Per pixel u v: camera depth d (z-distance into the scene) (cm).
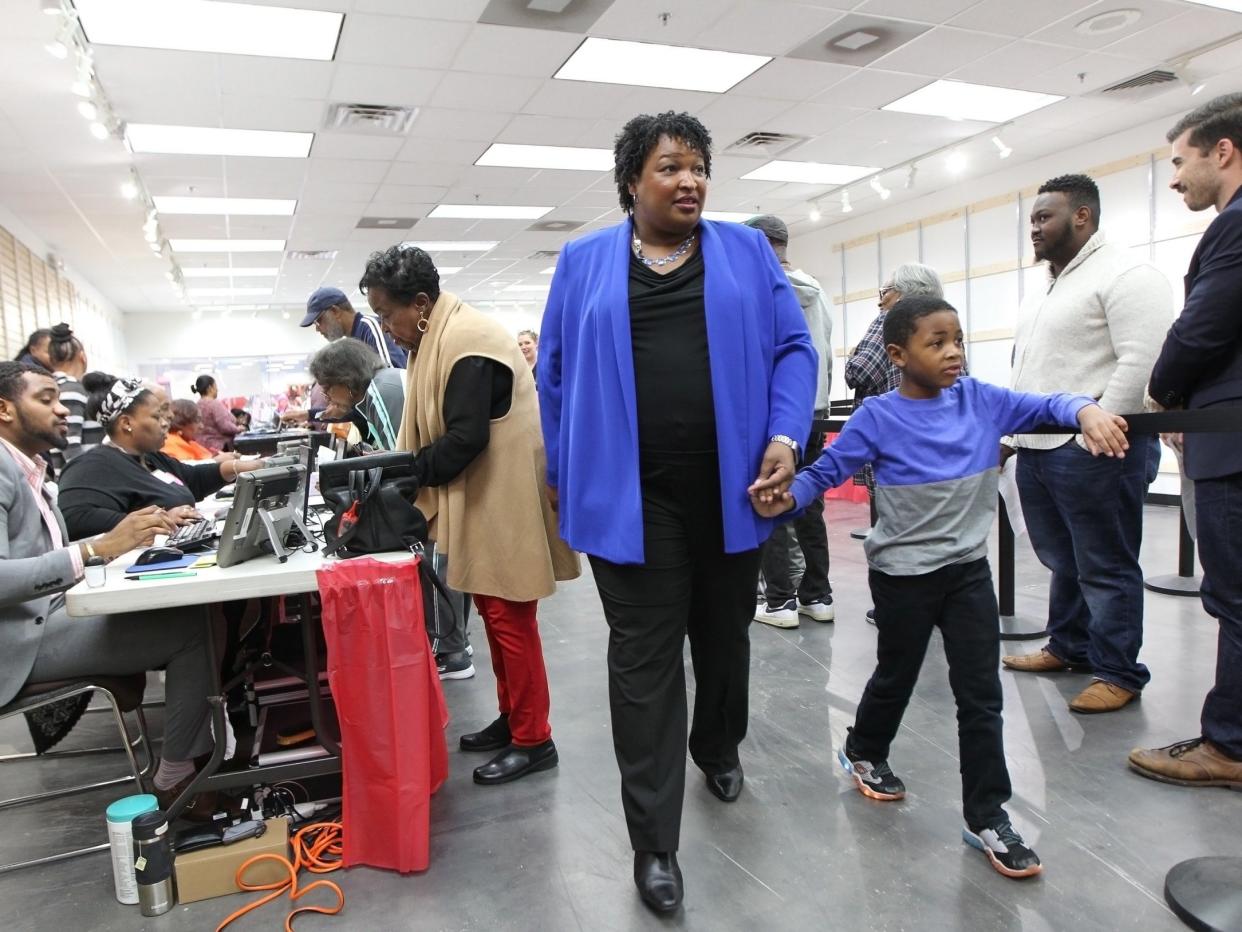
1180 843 163
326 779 193
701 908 148
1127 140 727
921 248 962
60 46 431
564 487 160
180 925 152
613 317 148
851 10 475
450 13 448
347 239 1003
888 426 168
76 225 830
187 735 182
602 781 202
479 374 190
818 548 329
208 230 904
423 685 165
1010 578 318
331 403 258
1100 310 227
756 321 152
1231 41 536
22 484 189
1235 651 181
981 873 155
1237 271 168
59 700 180
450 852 171
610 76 552
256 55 482
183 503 255
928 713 232
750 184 875
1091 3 477
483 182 789
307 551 184
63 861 178
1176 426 147
